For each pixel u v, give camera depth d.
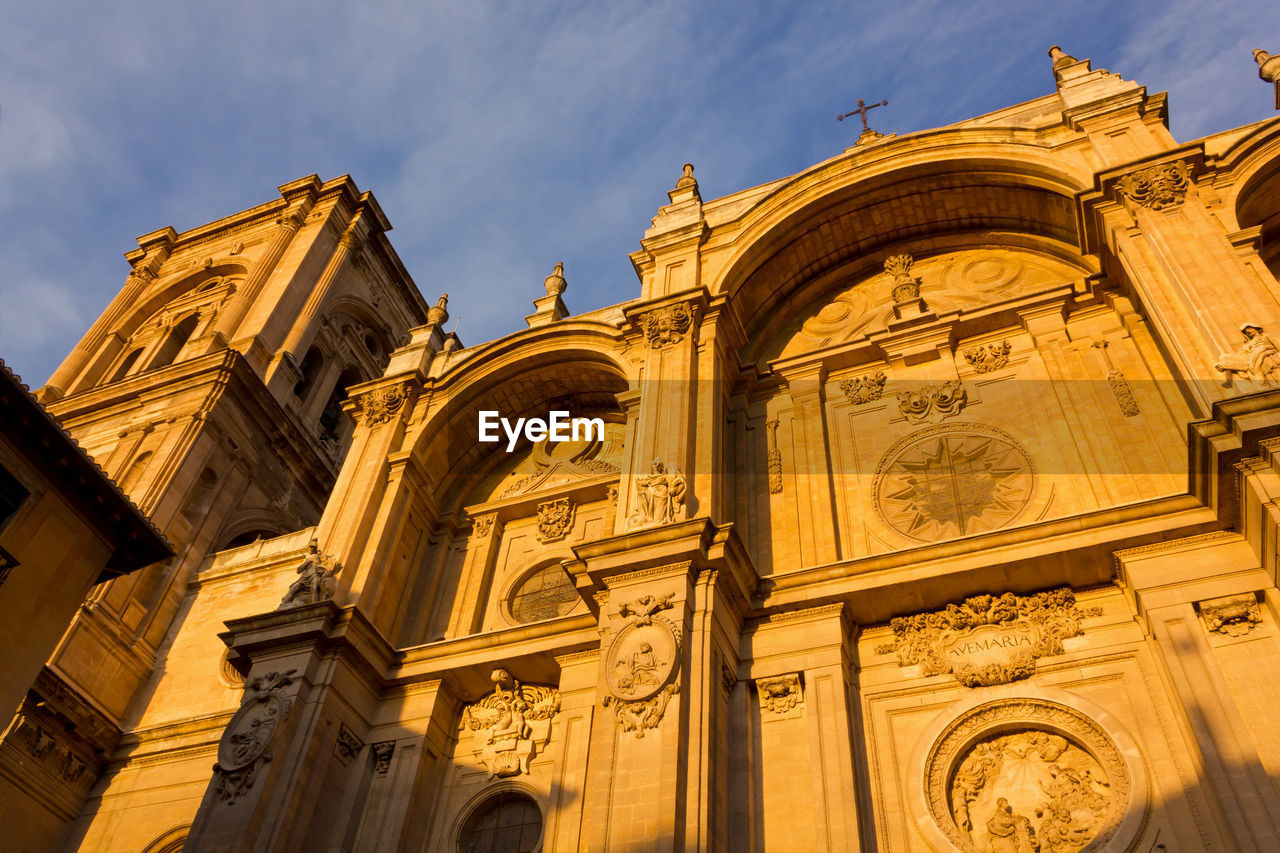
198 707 28.05
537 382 28.83
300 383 43.38
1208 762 14.65
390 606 24.95
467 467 29.47
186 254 49.44
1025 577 18.23
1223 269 18.80
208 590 31.66
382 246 50.41
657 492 20.59
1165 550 17.19
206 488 34.69
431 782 21.23
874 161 26.09
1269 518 15.40
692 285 26.03
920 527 21.23
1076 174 23.02
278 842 18.73
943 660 18.20
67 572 21.03
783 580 19.73
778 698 18.41
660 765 16.11
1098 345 22.41
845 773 16.81
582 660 21.11
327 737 20.69
